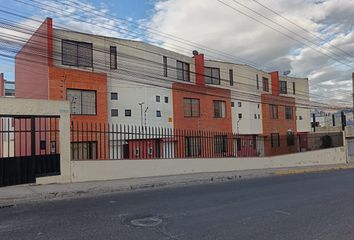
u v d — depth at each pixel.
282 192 12.55
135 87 27.77
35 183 13.21
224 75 36.72
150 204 10.02
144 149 23.91
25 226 7.59
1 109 12.59
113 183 13.85
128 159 16.02
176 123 30.38
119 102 26.73
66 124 13.96
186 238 6.68
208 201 10.55
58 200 10.88
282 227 7.54
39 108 13.38
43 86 23.77
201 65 33.88
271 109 41.94
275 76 43.66
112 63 26.62
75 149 22.06
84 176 14.41
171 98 30.41
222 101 35.31
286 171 22.33
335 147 36.38
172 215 8.59
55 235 6.90
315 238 6.75
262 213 8.90
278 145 42.19
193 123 31.86
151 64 29.17
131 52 27.80
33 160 13.27
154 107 28.86
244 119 38.00
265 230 7.29
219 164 21.27
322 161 33.81
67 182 13.87
